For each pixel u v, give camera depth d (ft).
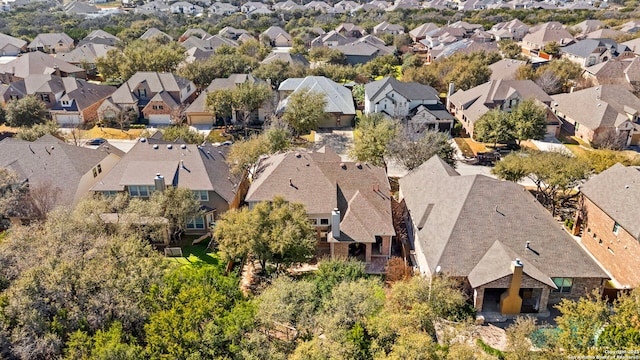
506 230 120.47
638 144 236.43
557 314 114.11
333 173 160.97
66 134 245.04
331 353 85.51
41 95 277.44
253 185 160.15
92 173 174.91
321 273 115.96
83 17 616.39
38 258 107.76
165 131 219.61
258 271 135.54
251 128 266.16
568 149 229.66
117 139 255.29
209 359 87.56
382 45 448.24
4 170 153.48
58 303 93.76
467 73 307.58
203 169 159.94
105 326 91.97
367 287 103.19
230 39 480.64
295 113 241.96
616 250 131.34
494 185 129.29
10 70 345.92
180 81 305.94
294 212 128.67
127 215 132.77
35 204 152.76
